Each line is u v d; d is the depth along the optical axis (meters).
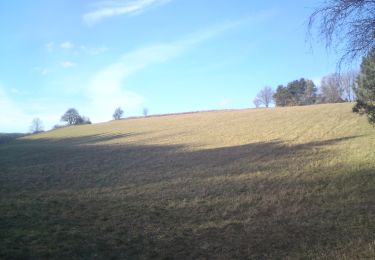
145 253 11.35
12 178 26.69
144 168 28.89
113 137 60.38
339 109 64.88
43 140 71.50
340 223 13.36
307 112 65.62
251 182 21.44
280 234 12.65
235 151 34.97
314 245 11.38
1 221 14.68
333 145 33.12
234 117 72.75
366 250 10.55
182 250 11.58
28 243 12.02
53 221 14.70
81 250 11.52
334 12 13.04
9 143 71.88
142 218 15.19
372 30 12.88
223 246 11.80
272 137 42.25
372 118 28.98
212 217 15.13
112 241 12.38
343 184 19.39
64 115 133.00
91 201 18.50
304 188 19.17
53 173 28.52
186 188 20.86
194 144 43.31
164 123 75.75
